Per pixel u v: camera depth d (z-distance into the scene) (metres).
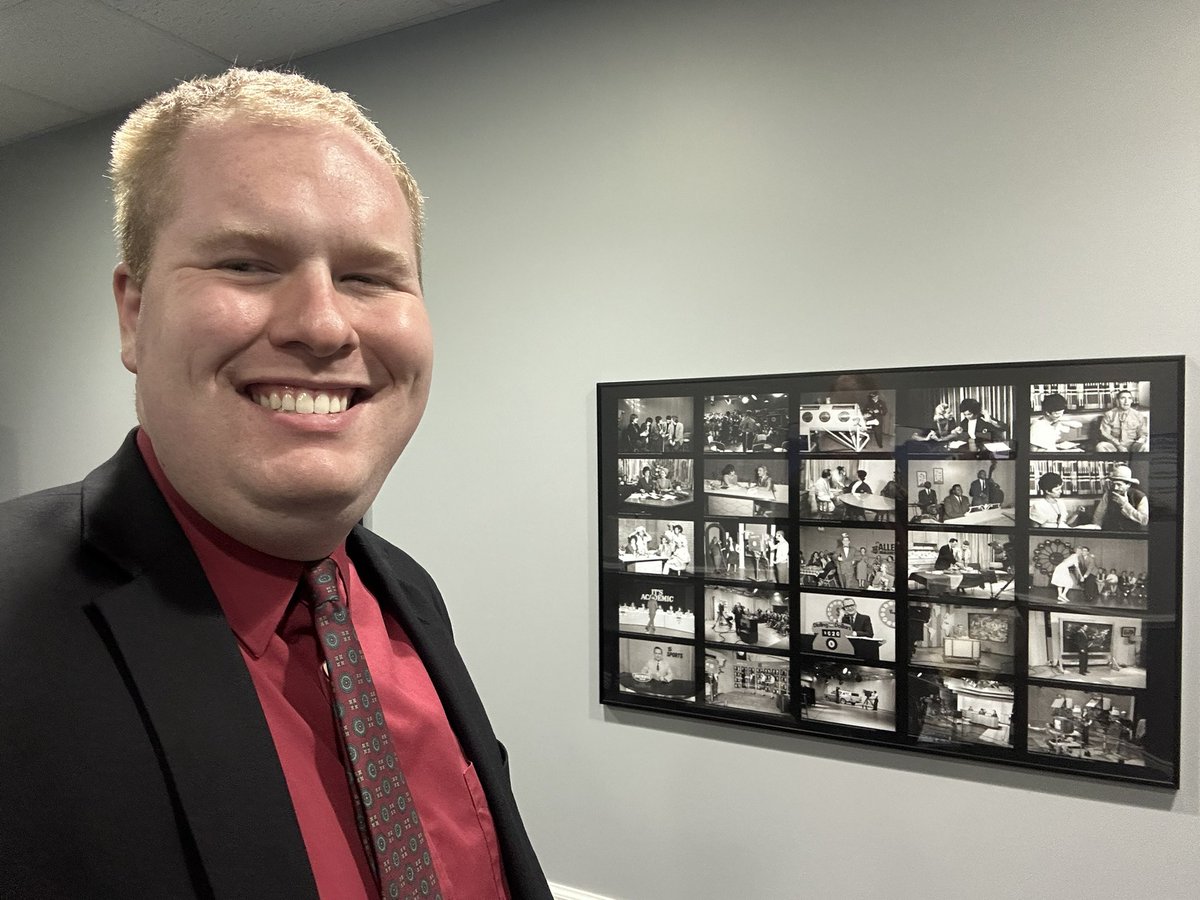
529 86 1.83
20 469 2.72
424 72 1.96
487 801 0.70
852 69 1.50
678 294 1.68
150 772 0.45
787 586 1.58
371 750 0.56
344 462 0.51
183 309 0.48
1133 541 1.32
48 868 0.40
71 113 2.42
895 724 1.50
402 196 0.57
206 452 0.49
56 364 2.61
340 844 0.53
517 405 1.87
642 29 1.70
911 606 1.48
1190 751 1.30
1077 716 1.37
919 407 1.46
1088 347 1.34
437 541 1.99
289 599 0.57
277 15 1.87
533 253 1.84
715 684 1.66
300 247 0.49
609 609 1.76
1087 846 1.37
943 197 1.44
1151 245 1.30
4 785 0.40
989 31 1.40
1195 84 1.27
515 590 1.89
